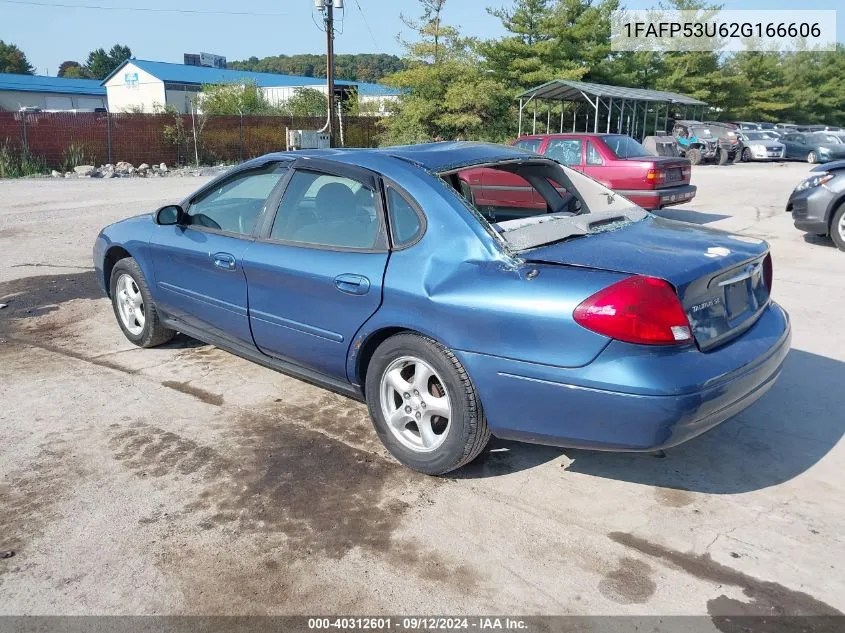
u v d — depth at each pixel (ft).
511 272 10.32
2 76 184.34
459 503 11.00
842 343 17.95
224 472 11.96
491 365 10.34
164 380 16.03
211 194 15.48
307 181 13.34
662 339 9.41
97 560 9.66
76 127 79.92
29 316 21.17
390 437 12.01
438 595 8.95
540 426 10.28
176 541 10.07
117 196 53.93
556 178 14.67
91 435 13.29
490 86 91.09
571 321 9.61
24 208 46.01
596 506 10.88
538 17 107.86
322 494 11.28
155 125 84.94
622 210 13.16
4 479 11.73
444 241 11.04
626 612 8.61
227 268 14.21
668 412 9.34
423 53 91.09
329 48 83.61
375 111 104.83
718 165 91.97
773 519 10.48
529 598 8.87
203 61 200.64
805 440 12.89
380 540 10.07
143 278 17.04
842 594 8.89
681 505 10.88
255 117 92.63
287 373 14.19
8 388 15.53
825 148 92.79
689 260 10.23
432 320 10.81
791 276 25.26
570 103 108.78
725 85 142.31
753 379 10.44
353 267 11.87
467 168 12.55
